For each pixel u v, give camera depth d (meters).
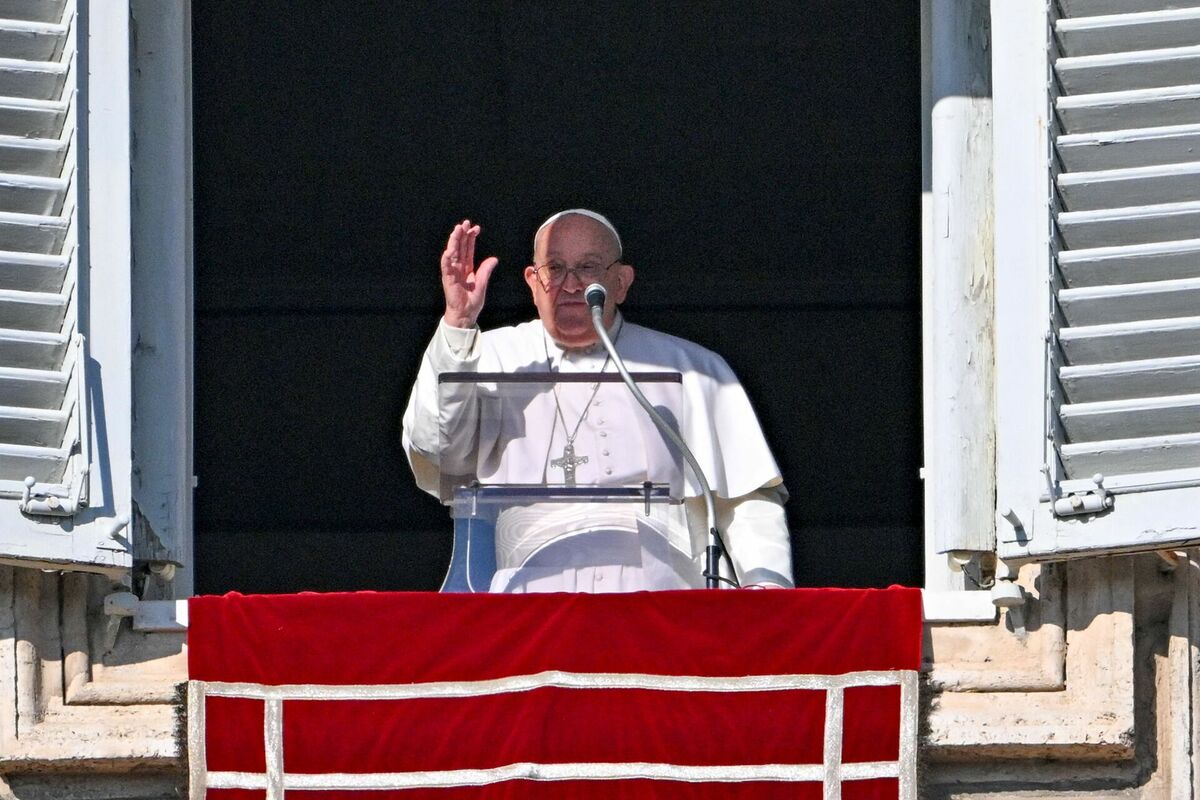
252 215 34.28
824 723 22.28
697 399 25.39
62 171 23.23
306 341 34.62
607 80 33.38
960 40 24.81
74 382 22.78
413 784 22.22
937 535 24.12
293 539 34.81
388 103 33.62
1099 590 22.97
